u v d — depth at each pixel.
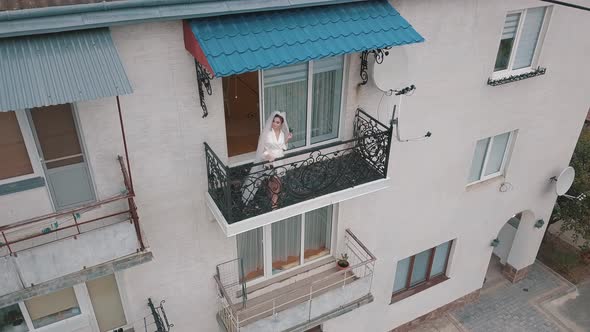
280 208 7.25
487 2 8.63
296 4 6.35
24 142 6.04
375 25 6.79
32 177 6.27
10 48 5.19
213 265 8.46
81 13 5.33
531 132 11.40
